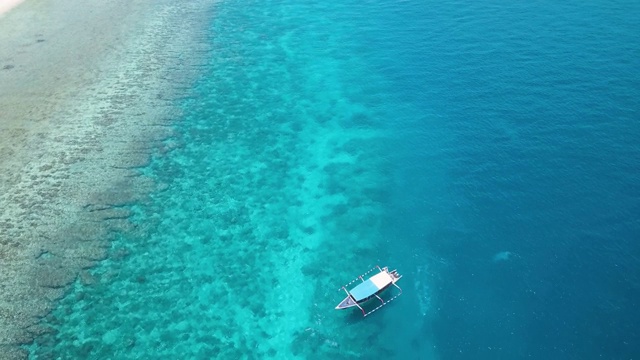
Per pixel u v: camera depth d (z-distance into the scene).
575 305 35.47
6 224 42.34
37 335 35.22
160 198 46.25
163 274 39.97
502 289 37.09
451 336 34.78
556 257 38.62
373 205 45.28
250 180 48.50
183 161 50.41
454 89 57.09
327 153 51.28
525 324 34.81
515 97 54.19
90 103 57.38
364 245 41.81
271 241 42.69
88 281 38.94
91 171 48.22
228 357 34.75
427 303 36.84
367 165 49.41
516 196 43.78
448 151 49.41
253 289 38.97
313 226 43.81
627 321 34.22
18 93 58.72
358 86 60.44
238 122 55.81
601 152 46.38
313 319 36.72
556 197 43.09
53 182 46.66
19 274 38.66
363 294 36.53
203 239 42.81
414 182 46.97
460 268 38.94
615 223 40.44
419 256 40.28
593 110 50.88
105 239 42.09
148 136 53.16
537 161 46.53
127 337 35.72
